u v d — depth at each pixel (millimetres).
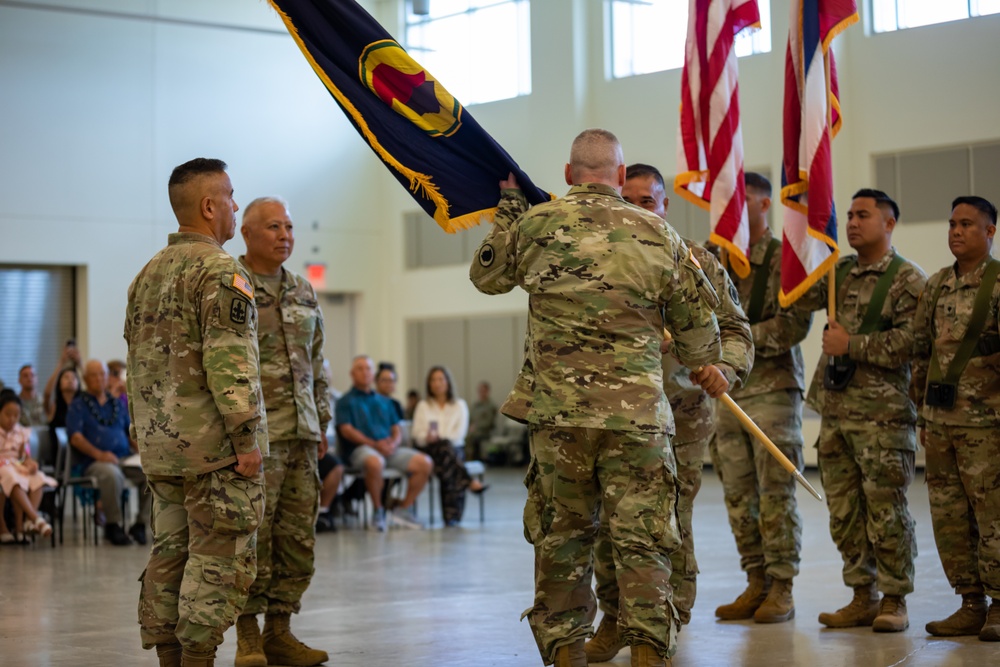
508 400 3885
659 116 17828
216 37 19688
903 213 15617
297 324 4836
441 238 21062
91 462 9969
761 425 5430
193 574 3854
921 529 9188
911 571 5211
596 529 3877
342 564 8094
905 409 5258
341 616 5945
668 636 3615
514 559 8289
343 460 10875
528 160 19094
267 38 20234
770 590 5582
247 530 3896
